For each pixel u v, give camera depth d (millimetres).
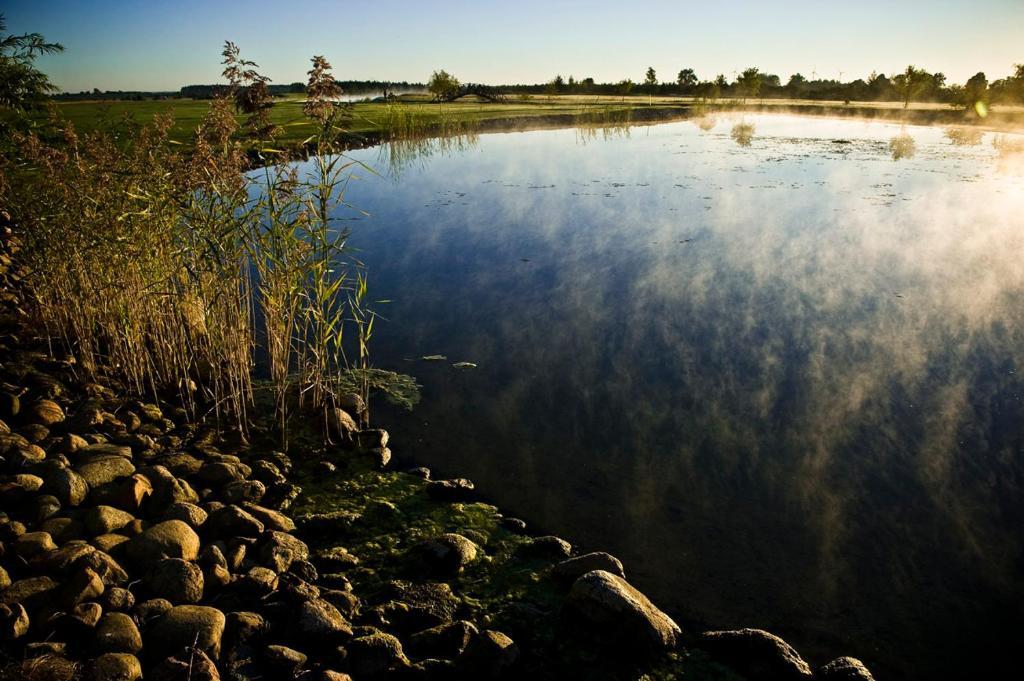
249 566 4414
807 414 6754
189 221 6535
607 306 9750
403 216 15711
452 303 10070
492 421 6773
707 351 8211
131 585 3965
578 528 5133
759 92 75312
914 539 5008
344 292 10562
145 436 5902
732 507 5398
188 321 7250
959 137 32969
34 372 6855
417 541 4875
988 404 6793
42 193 7090
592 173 21297
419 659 3736
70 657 3354
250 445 6188
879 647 4023
